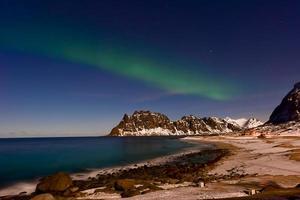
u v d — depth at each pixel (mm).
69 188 45562
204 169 66188
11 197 43719
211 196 34938
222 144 179125
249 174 54531
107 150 158375
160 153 129000
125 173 66312
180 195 36438
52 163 93312
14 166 87062
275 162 68375
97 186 49031
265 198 29906
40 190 45500
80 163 91875
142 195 37906
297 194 31172
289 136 183000
